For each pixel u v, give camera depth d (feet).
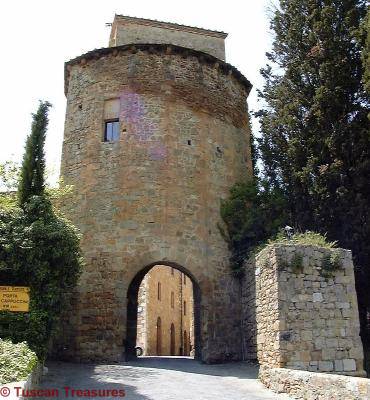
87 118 68.03
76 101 70.49
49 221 45.03
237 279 64.90
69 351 58.08
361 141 60.49
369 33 57.98
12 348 33.04
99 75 69.10
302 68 66.90
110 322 58.13
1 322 41.83
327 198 60.29
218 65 72.33
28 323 41.93
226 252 65.26
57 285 44.29
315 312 43.14
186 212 63.31
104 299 59.21
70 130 69.46
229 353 60.59
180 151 65.57
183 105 67.77
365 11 65.62
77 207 64.49
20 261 42.88
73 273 46.26
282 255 44.11
